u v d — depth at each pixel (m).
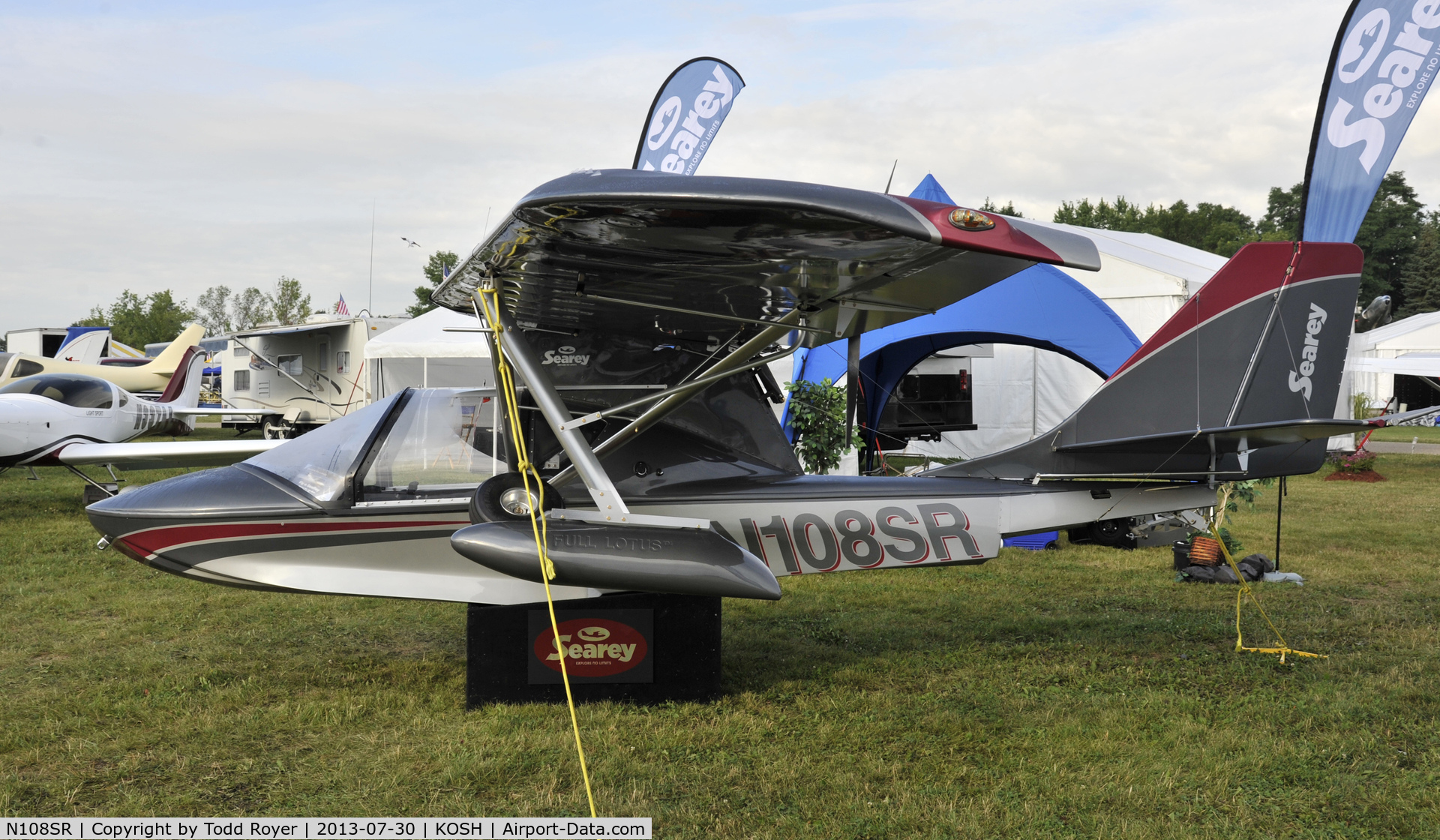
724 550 3.78
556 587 4.28
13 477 15.04
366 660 5.00
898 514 4.83
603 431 4.59
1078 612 6.17
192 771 3.52
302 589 4.36
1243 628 5.66
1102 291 11.66
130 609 6.15
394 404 4.60
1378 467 16.86
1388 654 5.05
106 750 3.70
